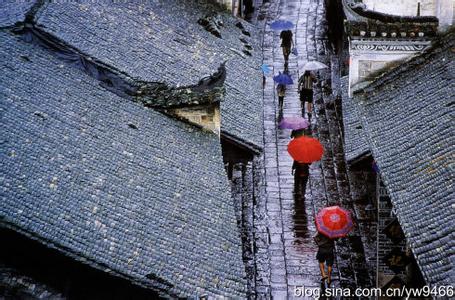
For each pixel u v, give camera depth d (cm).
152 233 2039
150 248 1980
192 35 3456
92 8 2989
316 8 6016
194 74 3034
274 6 6091
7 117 2128
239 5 5366
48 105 2297
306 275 2933
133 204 2108
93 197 2036
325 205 3434
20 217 1800
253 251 3080
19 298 1814
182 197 2262
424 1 3061
